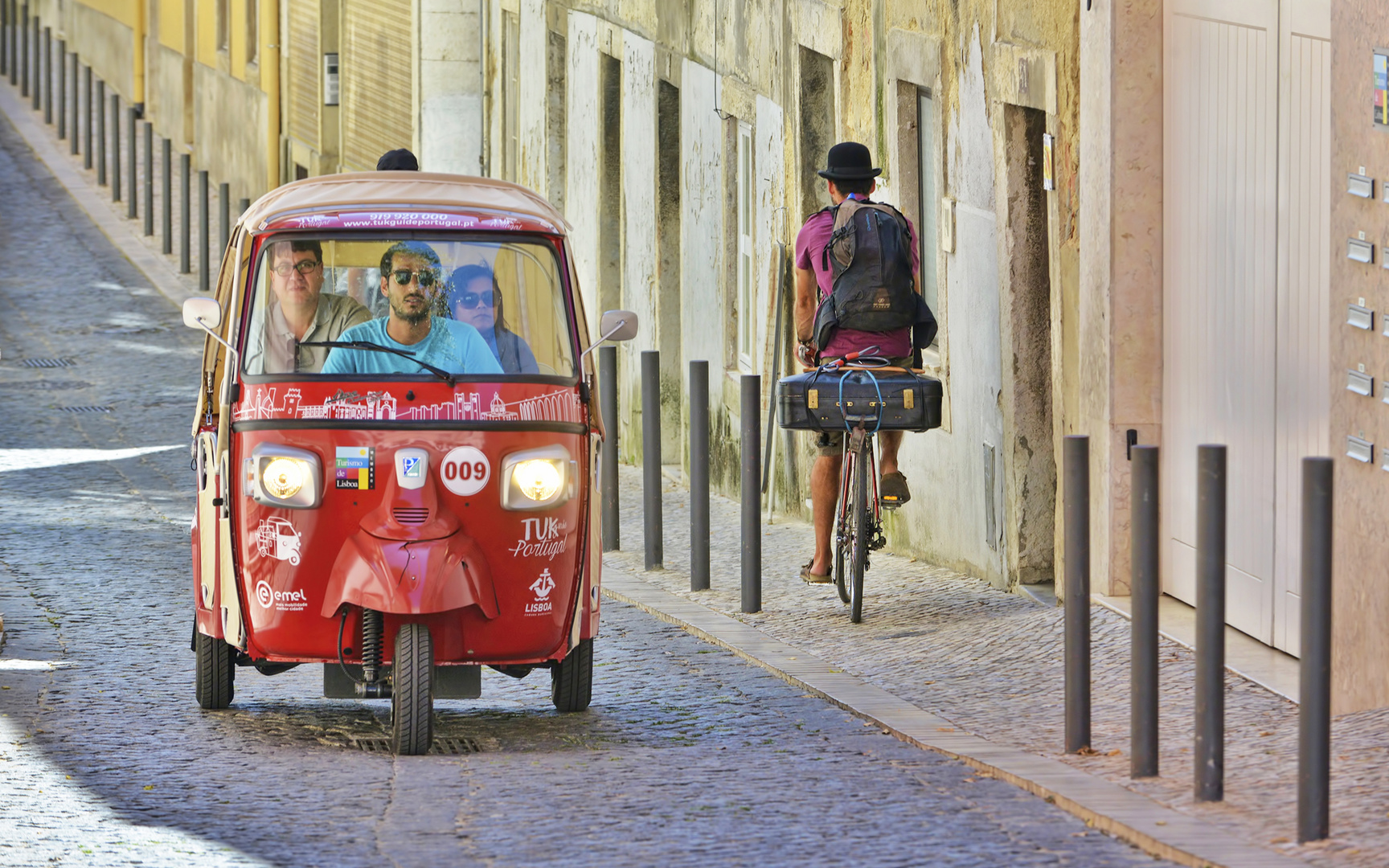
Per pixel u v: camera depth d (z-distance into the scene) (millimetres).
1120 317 13500
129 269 39062
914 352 14820
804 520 20438
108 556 17766
